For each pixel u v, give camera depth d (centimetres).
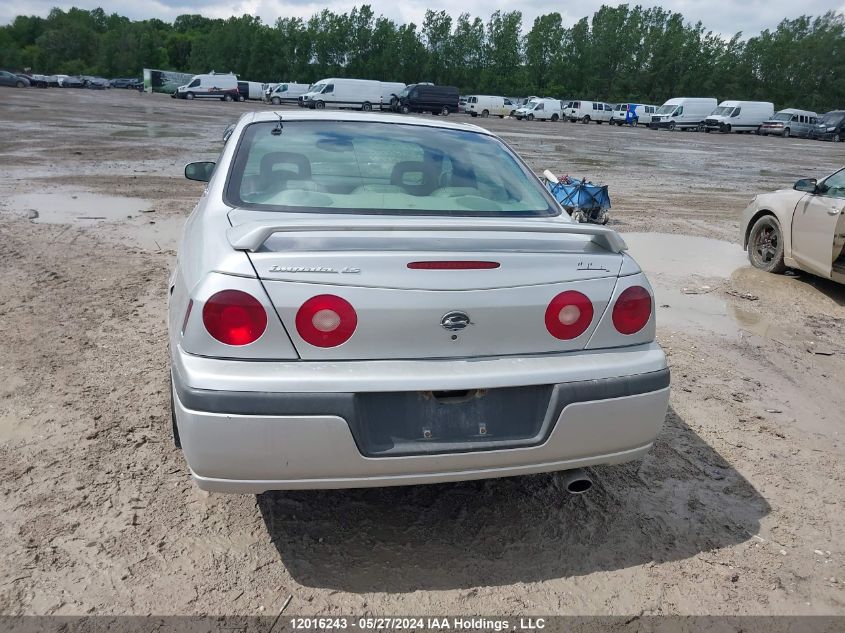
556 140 3272
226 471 228
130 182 1240
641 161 2389
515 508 309
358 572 262
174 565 259
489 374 240
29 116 2980
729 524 305
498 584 260
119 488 305
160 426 362
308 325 229
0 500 290
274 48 10506
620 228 1043
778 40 9481
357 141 346
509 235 260
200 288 231
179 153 1789
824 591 264
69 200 1025
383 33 10225
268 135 341
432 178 331
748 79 9525
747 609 253
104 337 482
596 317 260
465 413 245
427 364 239
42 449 332
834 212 678
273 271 228
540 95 10050
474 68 10362
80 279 620
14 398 382
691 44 9656
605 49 9862
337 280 230
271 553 270
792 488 338
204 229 277
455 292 240
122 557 261
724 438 388
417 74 10200
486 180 340
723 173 2125
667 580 267
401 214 300
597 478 338
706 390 454
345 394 226
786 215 750
